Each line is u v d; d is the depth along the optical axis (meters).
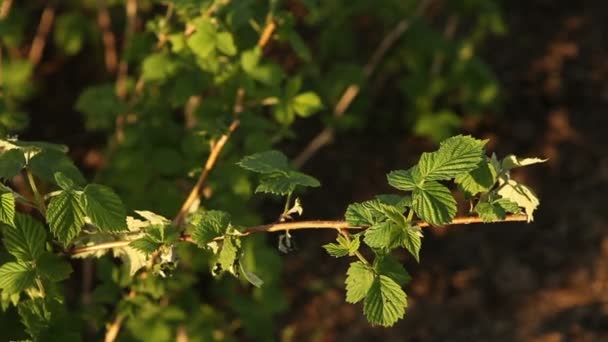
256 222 4.88
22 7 8.10
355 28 8.13
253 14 4.02
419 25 6.72
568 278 6.99
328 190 7.45
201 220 2.77
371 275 2.62
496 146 7.93
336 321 6.63
